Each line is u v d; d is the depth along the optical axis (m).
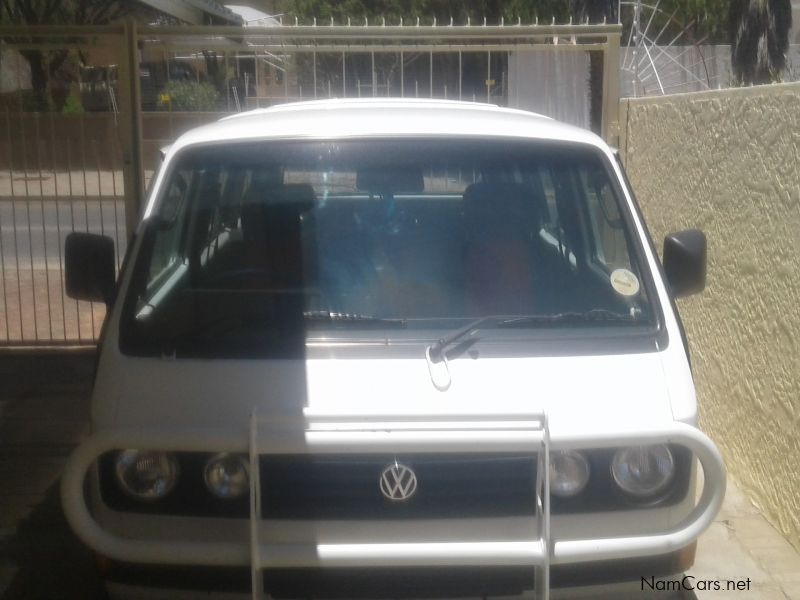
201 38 7.49
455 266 3.77
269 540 3.13
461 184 3.94
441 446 3.04
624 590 3.27
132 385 3.31
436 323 3.54
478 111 4.41
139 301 3.59
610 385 3.33
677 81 16.56
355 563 3.06
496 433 3.06
